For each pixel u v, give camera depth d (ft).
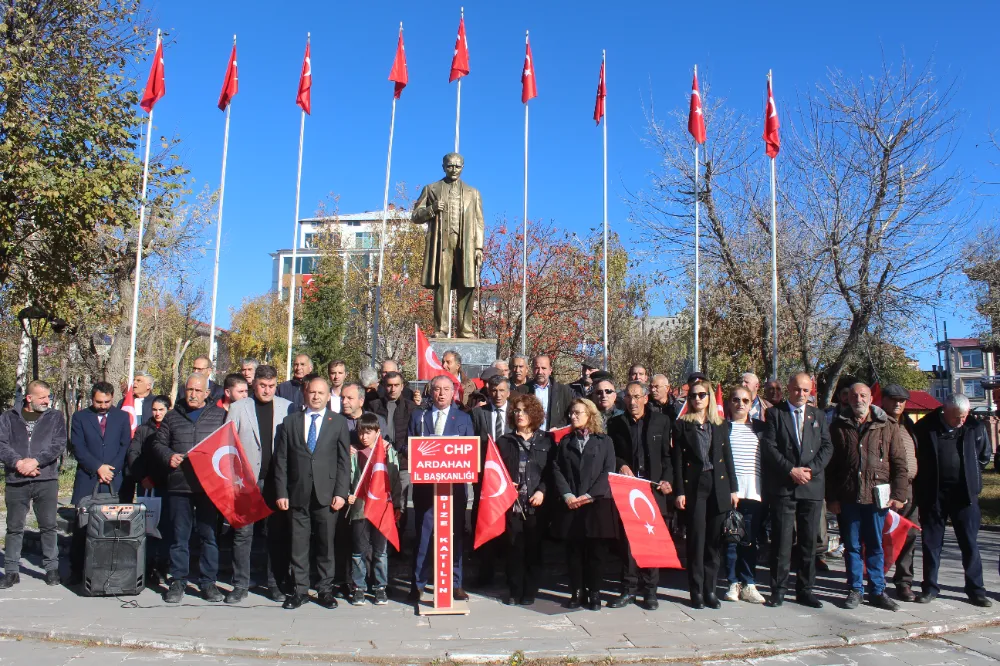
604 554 25.13
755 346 70.90
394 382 30.63
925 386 137.69
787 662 20.42
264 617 23.36
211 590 25.43
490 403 28.19
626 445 27.45
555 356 105.09
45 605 24.54
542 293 104.99
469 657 19.95
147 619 22.90
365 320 109.91
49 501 27.45
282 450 24.85
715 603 25.11
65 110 58.08
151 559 27.89
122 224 60.23
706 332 72.38
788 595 27.02
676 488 25.52
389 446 25.48
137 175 59.00
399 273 111.14
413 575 25.54
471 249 44.04
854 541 25.93
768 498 26.03
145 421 32.27
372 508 24.50
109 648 20.81
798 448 25.52
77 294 62.13
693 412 25.68
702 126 47.19
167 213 63.62
